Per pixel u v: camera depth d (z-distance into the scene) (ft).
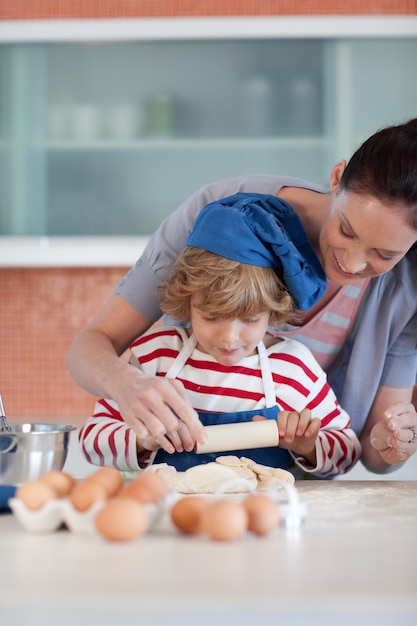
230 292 4.15
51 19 8.74
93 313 9.09
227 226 4.26
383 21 8.05
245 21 8.11
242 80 8.27
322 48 8.21
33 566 2.45
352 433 4.74
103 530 2.75
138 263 4.87
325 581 2.28
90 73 8.35
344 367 5.08
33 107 8.39
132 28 8.18
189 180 8.33
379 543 2.80
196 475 3.85
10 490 3.25
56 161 8.39
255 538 2.87
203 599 2.10
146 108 8.34
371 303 4.81
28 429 3.95
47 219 8.38
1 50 8.37
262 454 4.68
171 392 3.91
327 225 4.12
